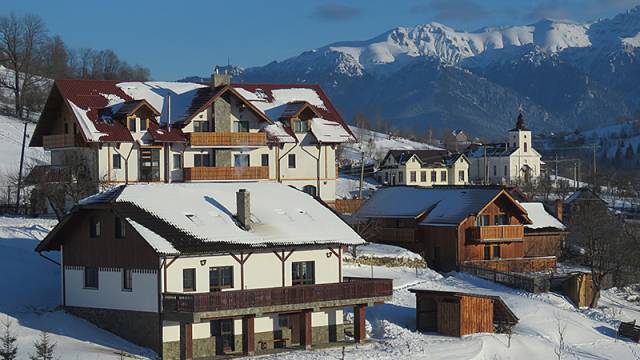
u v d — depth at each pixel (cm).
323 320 8025
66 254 7725
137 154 11219
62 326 7350
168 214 7406
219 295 6931
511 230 11544
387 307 9200
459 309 8356
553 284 10725
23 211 11406
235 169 11681
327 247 7969
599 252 11562
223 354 7300
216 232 7381
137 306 7181
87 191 10306
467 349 7906
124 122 11200
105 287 7431
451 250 11312
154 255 7025
